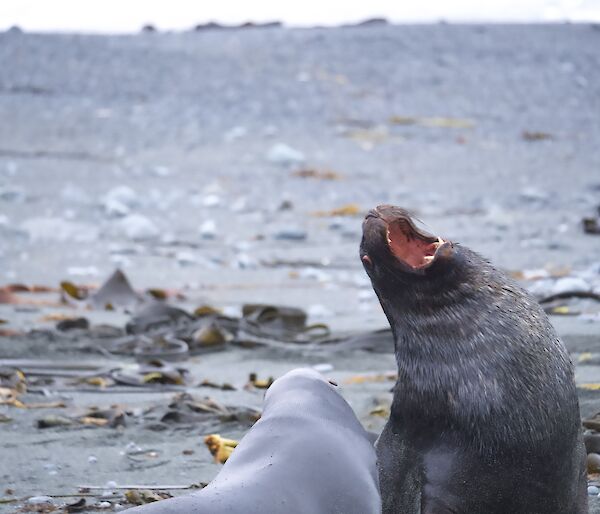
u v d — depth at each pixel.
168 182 27.30
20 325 13.87
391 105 36.72
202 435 9.00
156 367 11.52
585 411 8.87
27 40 43.03
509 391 6.12
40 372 11.26
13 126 33.22
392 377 10.90
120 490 7.62
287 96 37.25
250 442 5.87
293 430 5.90
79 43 43.09
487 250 19.78
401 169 29.59
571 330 12.14
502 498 6.15
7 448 8.63
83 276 17.94
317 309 15.04
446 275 6.28
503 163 30.61
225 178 27.89
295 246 21.05
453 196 26.47
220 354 12.51
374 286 6.62
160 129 33.31
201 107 35.94
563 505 6.24
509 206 25.30
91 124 33.62
